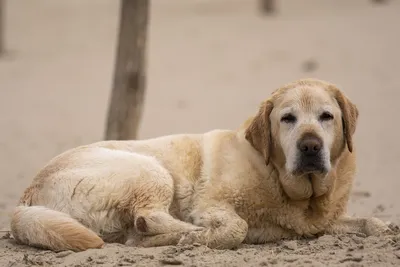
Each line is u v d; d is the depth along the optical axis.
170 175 8.73
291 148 7.95
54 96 25.06
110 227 8.44
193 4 40.53
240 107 22.30
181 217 8.76
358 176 14.20
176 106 22.91
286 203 8.37
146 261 7.41
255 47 29.73
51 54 31.33
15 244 8.47
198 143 8.99
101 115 22.31
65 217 8.06
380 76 25.02
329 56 27.67
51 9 40.53
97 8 40.50
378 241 7.86
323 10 36.25
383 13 33.97
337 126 8.25
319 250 7.72
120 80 13.88
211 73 27.00
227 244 8.07
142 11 13.79
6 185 14.18
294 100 8.14
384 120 20.19
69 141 18.98
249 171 8.41
